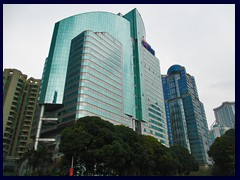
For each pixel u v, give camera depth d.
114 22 120.56
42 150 58.78
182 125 173.25
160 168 63.62
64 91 89.94
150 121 119.50
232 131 72.62
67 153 45.06
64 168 50.47
